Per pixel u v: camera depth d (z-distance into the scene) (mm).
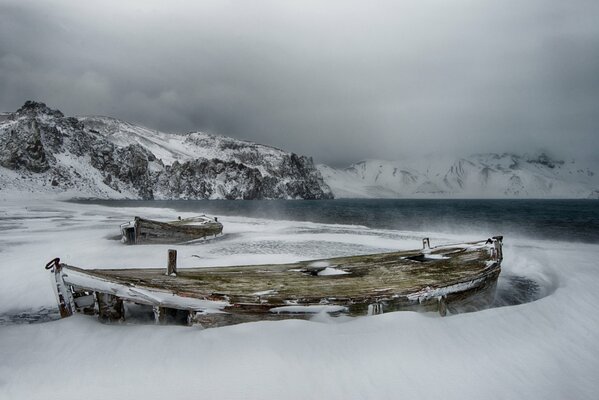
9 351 5539
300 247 21500
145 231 21438
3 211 51188
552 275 13016
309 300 7227
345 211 79625
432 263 10859
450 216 58688
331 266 10531
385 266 10539
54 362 5262
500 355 5688
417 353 5578
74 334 6102
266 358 5301
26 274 12703
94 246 19797
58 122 186375
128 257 16984
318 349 5586
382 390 4707
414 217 56062
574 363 5602
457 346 5863
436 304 8227
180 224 29344
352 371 5078
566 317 7305
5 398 4539
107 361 5281
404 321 6602
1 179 122438
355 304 7402
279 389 4668
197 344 5750
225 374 4953
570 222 44312
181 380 4844
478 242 12516
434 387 4812
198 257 17359
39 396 4574
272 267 10445
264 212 74625
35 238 23094
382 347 5695
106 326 6547
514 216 57719
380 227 36906
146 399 4504
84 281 7016
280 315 7172
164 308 7121
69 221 37125
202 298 7004
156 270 9391
